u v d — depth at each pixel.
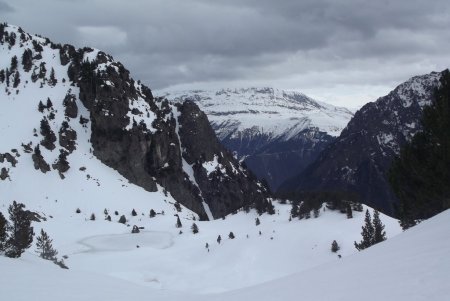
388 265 16.95
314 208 170.00
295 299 15.80
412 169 44.62
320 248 143.12
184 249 160.12
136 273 133.00
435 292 11.50
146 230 190.25
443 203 42.94
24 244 43.09
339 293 14.66
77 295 24.64
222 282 127.56
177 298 26.02
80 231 184.25
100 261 145.25
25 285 25.97
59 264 43.59
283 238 154.00
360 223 156.88
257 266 137.75
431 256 15.93
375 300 12.49
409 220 47.66
